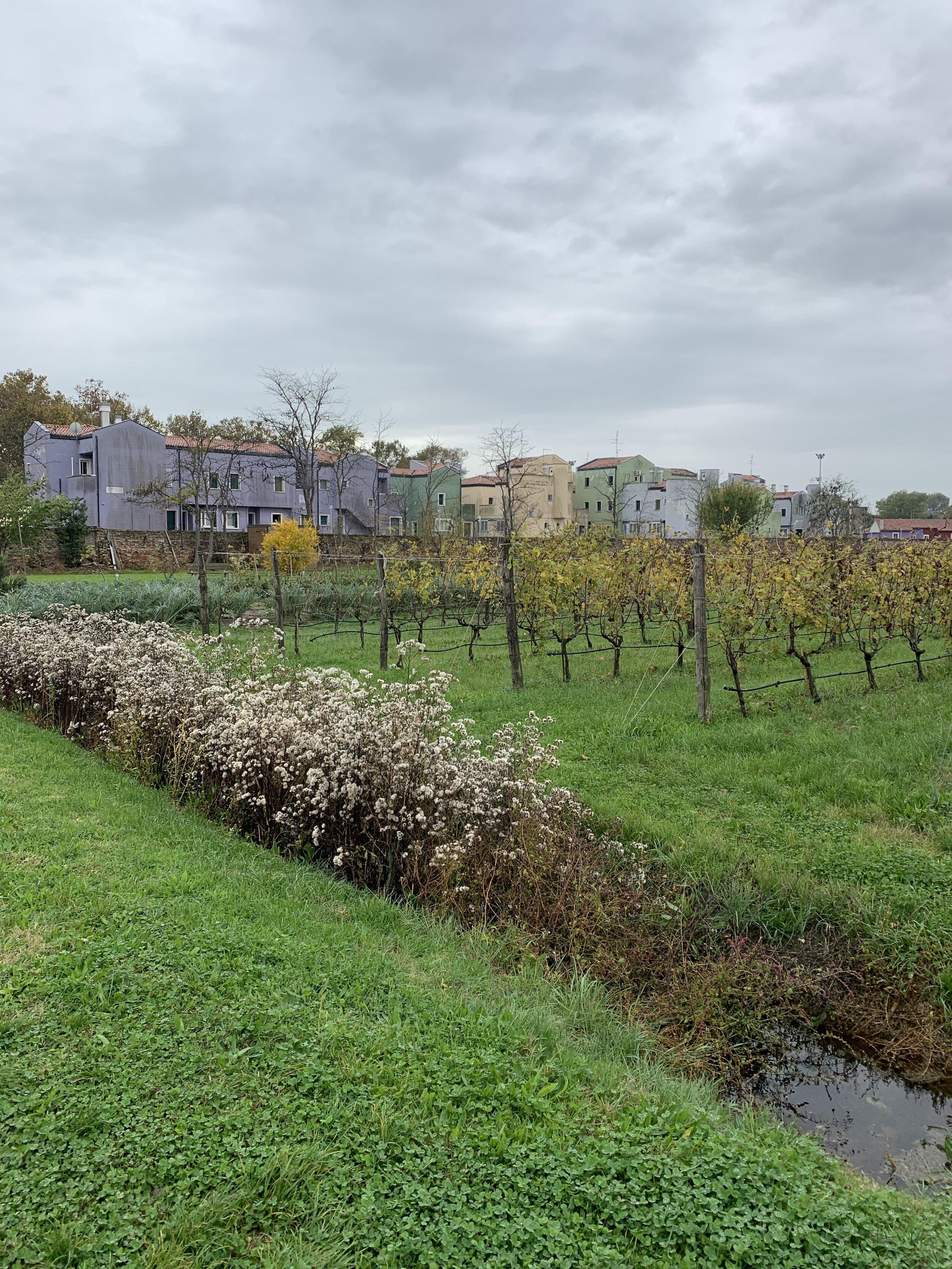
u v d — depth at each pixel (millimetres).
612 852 5500
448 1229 2375
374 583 22109
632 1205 2500
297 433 47188
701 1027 4102
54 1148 2580
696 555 8531
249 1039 3225
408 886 5293
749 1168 2695
